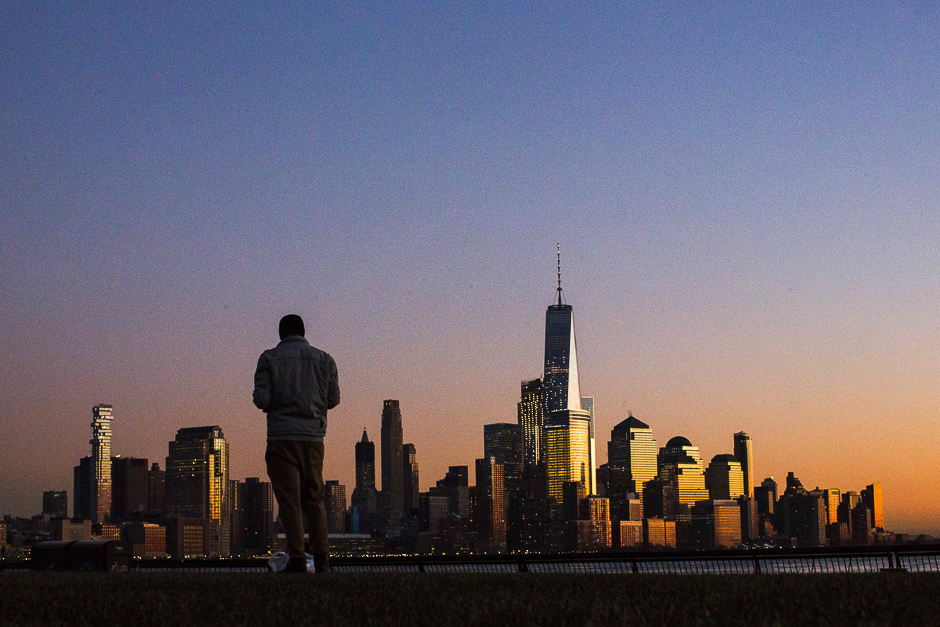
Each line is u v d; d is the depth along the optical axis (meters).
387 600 6.43
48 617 5.81
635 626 5.09
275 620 5.53
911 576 7.83
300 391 12.48
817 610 5.52
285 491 12.39
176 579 9.05
